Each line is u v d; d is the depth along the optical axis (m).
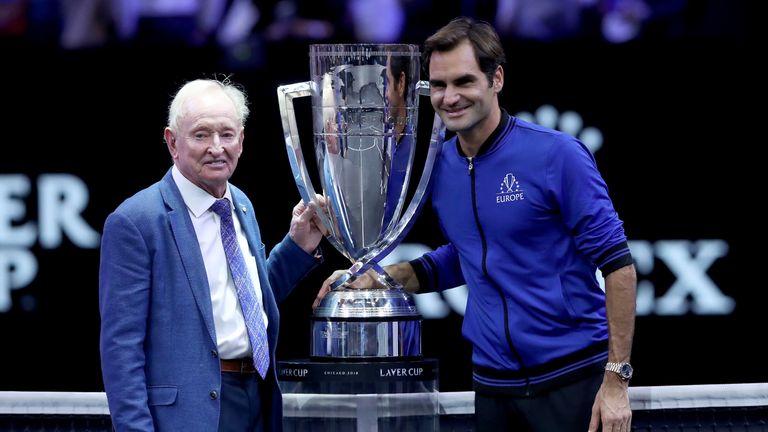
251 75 11.07
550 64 11.15
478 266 8.12
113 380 7.48
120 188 11.05
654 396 9.68
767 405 9.79
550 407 8.00
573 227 7.89
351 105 8.00
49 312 11.04
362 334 7.82
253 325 7.74
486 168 8.05
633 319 7.81
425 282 8.66
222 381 7.67
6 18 10.96
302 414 7.83
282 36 11.03
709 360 11.26
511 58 11.14
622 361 7.77
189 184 7.75
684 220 11.25
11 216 11.00
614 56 11.16
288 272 8.36
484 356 8.20
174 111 7.70
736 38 11.18
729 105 11.20
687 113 11.20
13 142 10.98
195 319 7.61
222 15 11.00
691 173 11.22
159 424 7.54
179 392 7.54
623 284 7.79
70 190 11.02
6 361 11.02
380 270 8.25
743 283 11.26
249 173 11.23
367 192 8.10
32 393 9.73
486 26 7.89
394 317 7.87
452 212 8.25
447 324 11.14
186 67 11.02
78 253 11.03
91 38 10.98
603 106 11.19
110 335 7.52
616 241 7.82
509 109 11.16
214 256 7.76
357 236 8.21
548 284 7.98
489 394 8.20
